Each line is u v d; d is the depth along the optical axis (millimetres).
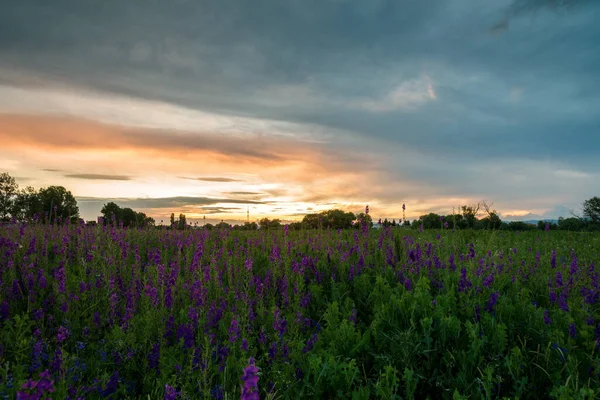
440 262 7012
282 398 3316
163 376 3354
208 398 3053
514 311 4910
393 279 6625
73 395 3064
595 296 5590
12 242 6461
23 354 3553
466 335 4203
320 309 5855
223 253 8070
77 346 3934
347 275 7000
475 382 3570
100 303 5156
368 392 3143
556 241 13461
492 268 6441
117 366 3785
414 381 3494
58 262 6727
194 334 4328
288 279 6457
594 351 3916
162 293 5008
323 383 3432
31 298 5188
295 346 4000
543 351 4020
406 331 4141
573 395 3039
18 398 1849
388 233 9078
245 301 4980
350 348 4156
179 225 12188
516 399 3045
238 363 3502
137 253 7523
